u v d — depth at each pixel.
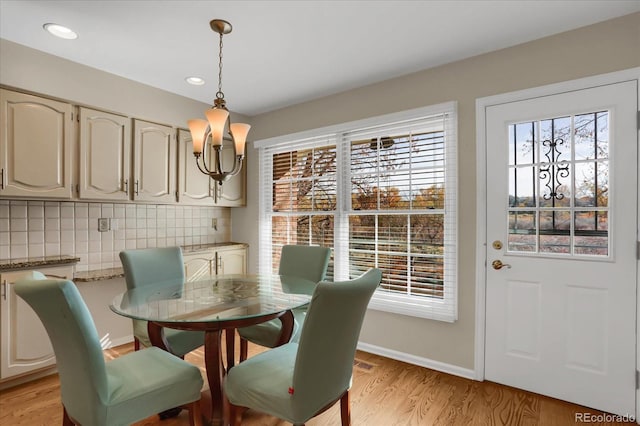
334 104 3.28
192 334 2.24
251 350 3.04
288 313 2.06
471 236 2.50
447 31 2.18
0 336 2.22
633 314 1.97
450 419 1.99
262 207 3.91
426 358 2.69
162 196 3.20
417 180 2.79
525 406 2.12
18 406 2.10
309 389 1.41
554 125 2.22
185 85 3.11
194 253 3.42
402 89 2.85
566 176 2.18
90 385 1.33
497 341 2.40
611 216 2.04
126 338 3.16
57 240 2.80
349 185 3.20
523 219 2.32
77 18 2.06
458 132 2.55
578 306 2.13
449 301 2.60
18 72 2.36
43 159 2.46
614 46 2.02
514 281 2.34
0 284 2.22
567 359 2.16
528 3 1.89
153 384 1.51
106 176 2.81
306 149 3.56
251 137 4.03
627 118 1.98
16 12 2.00
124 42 2.35
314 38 2.27
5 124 2.29
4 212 2.54
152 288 2.21
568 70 2.15
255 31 2.19
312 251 2.78
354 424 1.95
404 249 2.86
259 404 1.49
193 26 2.14
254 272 3.97
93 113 2.74
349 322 1.47
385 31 2.18
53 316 1.31
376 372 2.60
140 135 3.04
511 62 2.35
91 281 2.86
